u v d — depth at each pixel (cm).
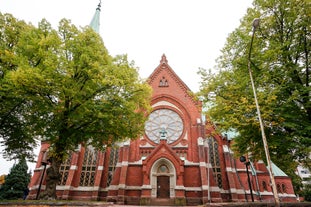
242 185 2909
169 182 2653
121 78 1700
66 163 3181
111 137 1981
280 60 1488
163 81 3516
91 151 3259
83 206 1409
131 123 1914
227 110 1462
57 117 1636
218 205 1344
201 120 3144
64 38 1712
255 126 1393
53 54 1445
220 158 3048
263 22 1543
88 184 3016
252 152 1659
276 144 1334
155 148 2769
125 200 2591
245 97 1447
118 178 2786
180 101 3319
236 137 1630
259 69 1509
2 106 1722
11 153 2127
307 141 1234
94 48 1709
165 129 3177
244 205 1202
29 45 1487
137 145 3012
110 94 1748
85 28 1786
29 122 1842
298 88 1405
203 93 1659
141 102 1933
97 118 1680
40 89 1455
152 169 2666
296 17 1423
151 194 2525
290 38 1490
